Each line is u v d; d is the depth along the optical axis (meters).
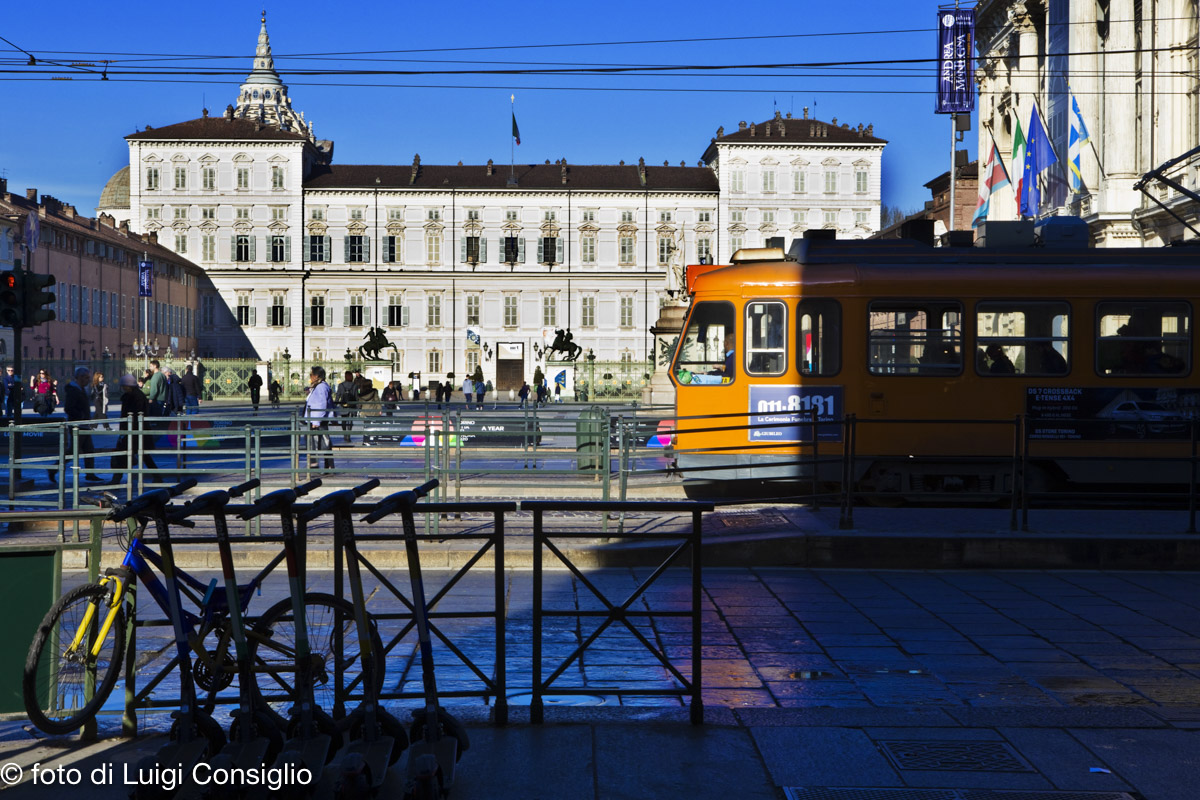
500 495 17.33
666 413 31.42
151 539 6.45
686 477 17.69
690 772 5.72
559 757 5.93
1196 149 21.95
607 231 103.62
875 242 18.38
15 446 19.12
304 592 5.86
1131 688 7.76
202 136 102.19
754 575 12.31
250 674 5.73
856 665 8.38
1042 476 17.59
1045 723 6.54
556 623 9.82
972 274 17.50
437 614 6.39
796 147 102.56
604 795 5.42
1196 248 18.03
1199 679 8.01
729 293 18.09
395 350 101.19
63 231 76.50
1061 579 12.10
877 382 17.61
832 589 11.49
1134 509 17.58
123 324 87.88
